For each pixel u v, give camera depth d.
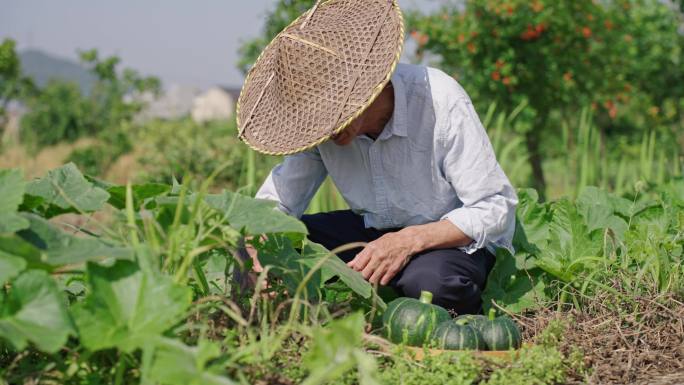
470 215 2.98
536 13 8.82
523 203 3.70
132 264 1.98
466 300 3.01
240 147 9.52
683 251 3.51
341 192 3.27
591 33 9.14
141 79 27.05
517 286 3.32
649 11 11.02
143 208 2.44
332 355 1.77
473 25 8.79
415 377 2.22
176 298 1.93
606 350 2.72
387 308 2.66
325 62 2.71
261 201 2.50
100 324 1.87
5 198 2.07
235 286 2.53
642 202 4.15
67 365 2.08
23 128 24.70
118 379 1.95
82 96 27.72
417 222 3.20
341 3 3.02
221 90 48.00
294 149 2.65
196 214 2.32
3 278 1.80
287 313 2.50
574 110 10.09
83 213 2.32
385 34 2.75
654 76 11.60
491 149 3.02
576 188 6.37
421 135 3.02
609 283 3.16
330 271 2.62
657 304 2.91
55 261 1.93
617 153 11.79
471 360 2.28
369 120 2.96
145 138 13.97
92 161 14.57
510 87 8.94
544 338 2.66
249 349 2.03
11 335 1.73
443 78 3.02
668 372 2.65
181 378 1.73
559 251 3.54
